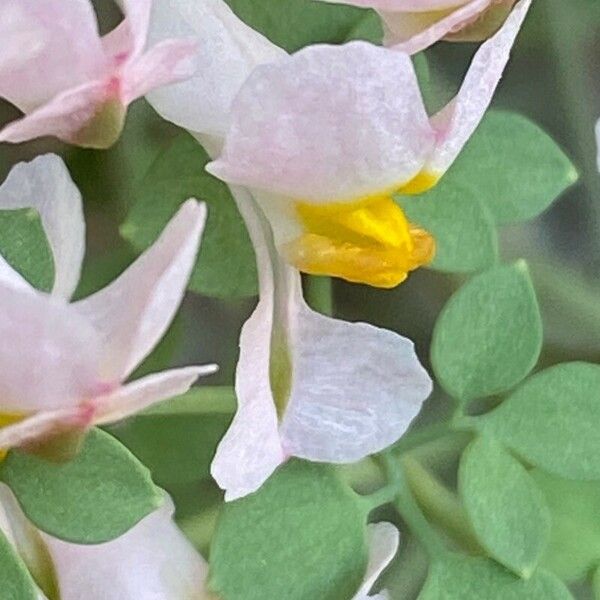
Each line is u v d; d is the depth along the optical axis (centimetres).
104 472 6
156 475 7
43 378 5
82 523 6
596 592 7
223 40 6
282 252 6
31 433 5
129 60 5
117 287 5
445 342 6
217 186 6
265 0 6
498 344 6
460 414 6
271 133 5
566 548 7
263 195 6
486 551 6
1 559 6
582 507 7
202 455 7
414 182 6
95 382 5
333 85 5
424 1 6
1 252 6
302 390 6
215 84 6
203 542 7
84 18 5
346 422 6
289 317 6
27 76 5
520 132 7
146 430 7
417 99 5
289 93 5
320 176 6
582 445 6
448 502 7
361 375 6
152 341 5
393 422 6
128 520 6
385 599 6
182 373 5
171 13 6
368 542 6
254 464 6
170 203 6
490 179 7
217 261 6
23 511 6
